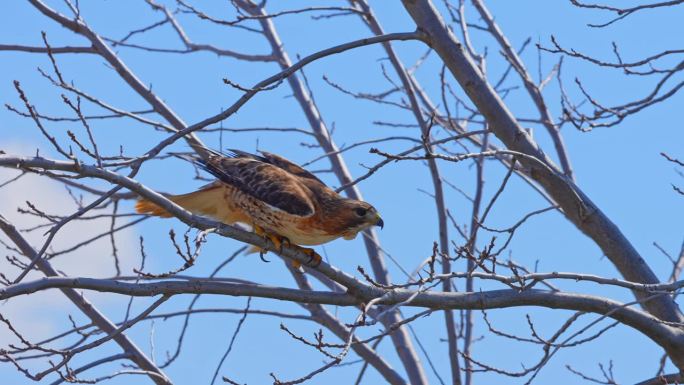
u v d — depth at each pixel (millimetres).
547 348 10656
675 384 11562
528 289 10953
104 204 13430
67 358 9953
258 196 12078
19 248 12805
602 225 12391
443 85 14445
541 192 14445
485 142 15148
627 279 12367
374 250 15680
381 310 15148
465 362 14414
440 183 14508
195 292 10172
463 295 10891
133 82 14391
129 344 12883
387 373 14797
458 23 15469
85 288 9648
